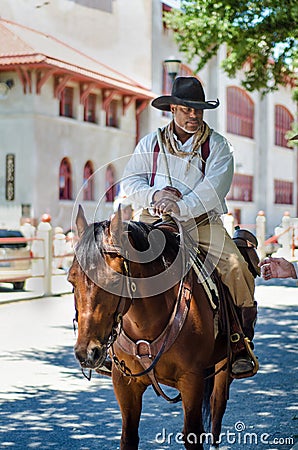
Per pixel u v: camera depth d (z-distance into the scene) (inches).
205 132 277.9
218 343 276.7
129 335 248.1
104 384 461.7
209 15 812.0
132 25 1668.3
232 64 879.1
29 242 1013.8
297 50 847.7
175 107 276.2
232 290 278.8
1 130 1376.7
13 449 333.1
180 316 248.4
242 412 397.4
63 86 1406.3
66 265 1048.8
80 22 1593.3
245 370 283.3
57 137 1409.9
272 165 2188.7
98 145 1530.5
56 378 475.5
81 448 334.6
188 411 254.1
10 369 499.5
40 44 1403.8
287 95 2278.5
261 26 791.7
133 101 1631.4
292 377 480.1
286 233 1349.7
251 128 2110.0
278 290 968.9
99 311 216.5
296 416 386.9
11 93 1366.9
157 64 1701.5
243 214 2058.3
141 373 245.3
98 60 1619.1
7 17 1454.2
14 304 804.6
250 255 306.5
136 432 258.8
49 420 380.8
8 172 1368.1
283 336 629.6
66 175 1451.8
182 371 252.8
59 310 765.9
